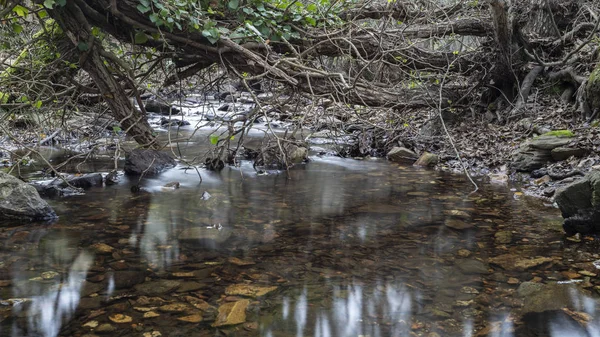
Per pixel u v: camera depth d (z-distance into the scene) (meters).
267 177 5.87
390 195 4.98
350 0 7.74
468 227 3.94
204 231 3.79
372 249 3.46
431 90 8.07
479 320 2.47
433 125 7.84
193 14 5.62
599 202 3.57
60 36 6.58
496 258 3.28
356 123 8.11
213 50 5.68
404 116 7.61
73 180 5.23
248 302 2.65
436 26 7.93
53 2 4.95
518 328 2.39
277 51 6.74
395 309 2.58
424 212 4.36
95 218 4.11
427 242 3.60
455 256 3.32
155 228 3.86
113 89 5.88
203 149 7.79
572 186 3.75
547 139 5.99
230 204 4.60
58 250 3.36
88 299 2.66
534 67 8.27
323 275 3.01
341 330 2.36
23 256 3.24
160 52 6.43
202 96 9.83
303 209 4.45
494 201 4.74
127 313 2.52
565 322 2.44
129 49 7.56
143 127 6.22
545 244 3.54
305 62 6.51
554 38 8.39
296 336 2.30
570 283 2.88
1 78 6.63
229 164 6.64
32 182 5.27
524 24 8.16
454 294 2.76
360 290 2.81
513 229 3.89
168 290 2.78
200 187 5.31
